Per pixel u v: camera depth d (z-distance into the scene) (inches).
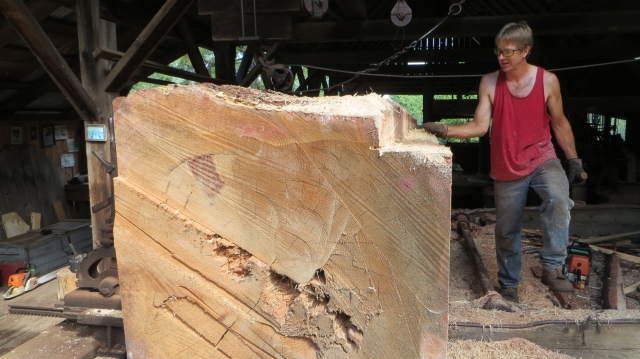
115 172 88.2
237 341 51.6
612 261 131.6
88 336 83.2
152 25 166.6
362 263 45.5
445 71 418.6
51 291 194.9
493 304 94.8
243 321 50.8
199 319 52.5
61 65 162.7
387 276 45.1
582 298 109.4
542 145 103.3
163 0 221.9
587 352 83.5
